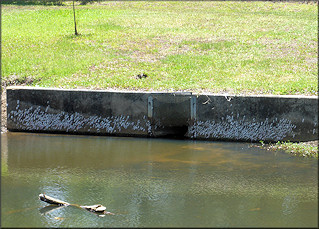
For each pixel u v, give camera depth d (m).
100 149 12.90
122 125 14.48
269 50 22.16
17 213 8.43
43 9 35.69
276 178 10.28
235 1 37.16
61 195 9.30
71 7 36.59
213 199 9.07
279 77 17.69
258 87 16.19
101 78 17.88
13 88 14.85
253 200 9.06
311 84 16.08
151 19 30.92
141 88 16.50
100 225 7.97
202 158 11.98
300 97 13.36
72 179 10.28
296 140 13.55
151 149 12.91
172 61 20.48
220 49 22.69
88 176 10.46
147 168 11.10
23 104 14.86
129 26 28.81
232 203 8.85
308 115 13.37
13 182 10.05
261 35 25.19
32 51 22.61
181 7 35.66
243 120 13.79
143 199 9.10
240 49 22.53
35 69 19.22
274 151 12.69
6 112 15.41
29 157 12.02
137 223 7.88
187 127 14.34
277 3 35.97
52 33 27.19
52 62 20.30
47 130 14.90
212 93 14.28
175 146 13.30
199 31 27.02
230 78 17.81
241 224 7.95
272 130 13.64
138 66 19.67
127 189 9.63
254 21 29.55
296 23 28.36
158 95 14.10
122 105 14.35
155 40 24.80
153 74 18.45
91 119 14.58
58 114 14.74
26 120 14.92
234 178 10.30
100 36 25.92
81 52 22.33
